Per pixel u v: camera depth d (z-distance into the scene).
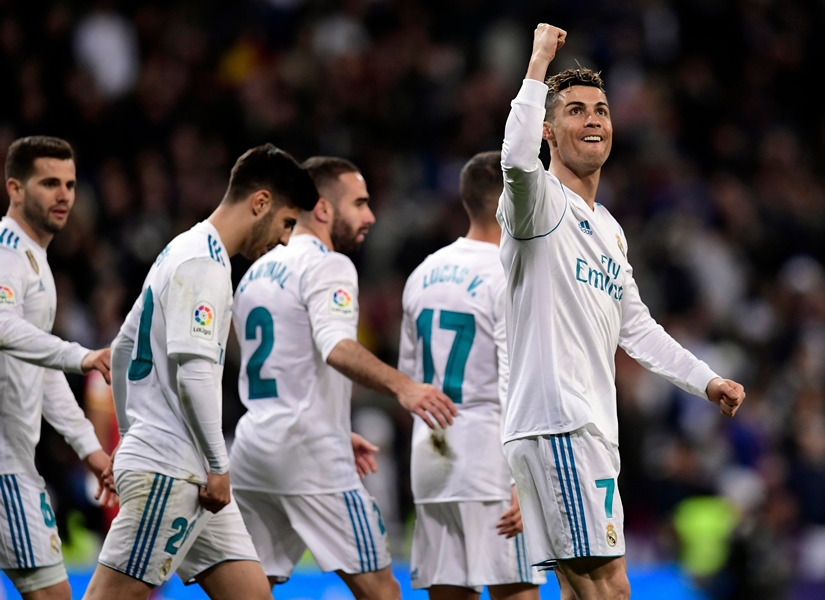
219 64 39.19
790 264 40.66
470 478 14.87
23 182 14.63
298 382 14.93
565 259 12.12
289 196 13.31
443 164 38.12
